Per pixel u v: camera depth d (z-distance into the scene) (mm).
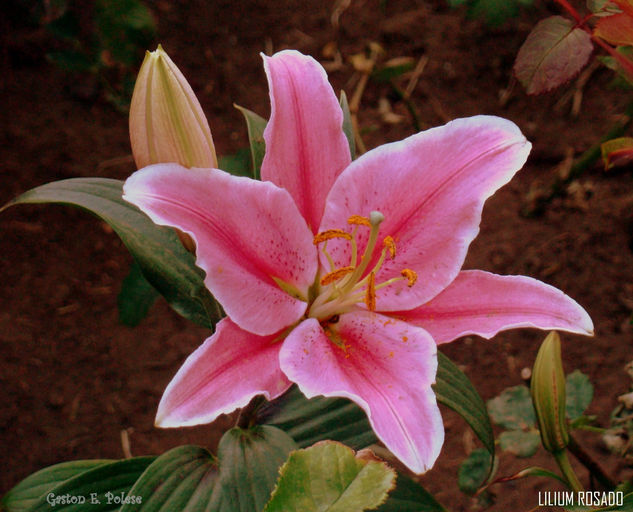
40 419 787
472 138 511
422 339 497
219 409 465
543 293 505
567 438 611
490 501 748
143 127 496
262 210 494
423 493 592
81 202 561
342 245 523
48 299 836
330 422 606
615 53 547
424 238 515
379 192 517
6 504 644
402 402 473
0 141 905
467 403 571
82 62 891
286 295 508
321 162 520
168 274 558
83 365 813
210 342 478
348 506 354
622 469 774
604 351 829
